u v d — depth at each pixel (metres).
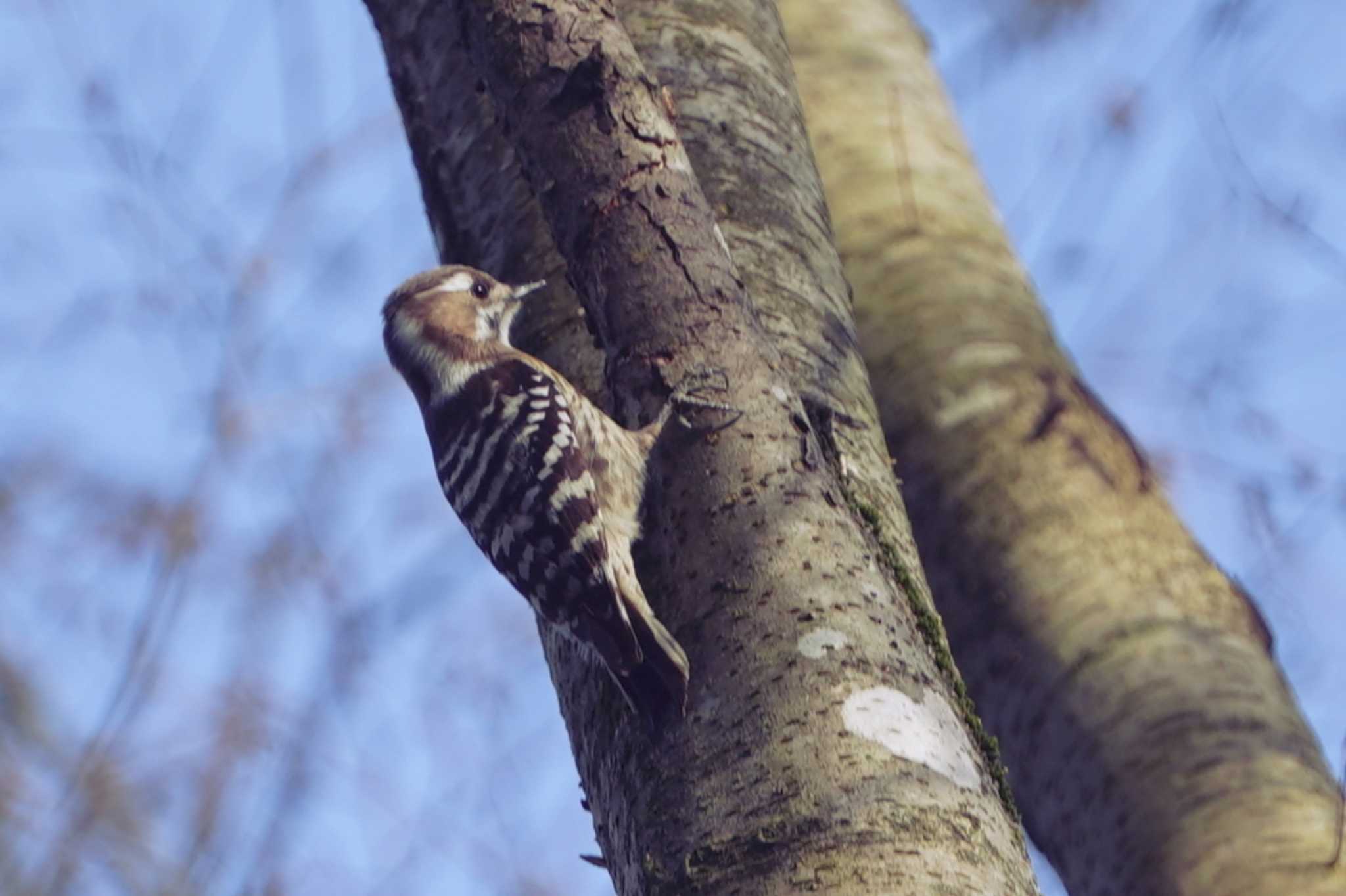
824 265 9.72
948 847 6.45
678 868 6.71
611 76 8.78
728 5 10.80
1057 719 11.16
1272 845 9.89
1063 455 12.21
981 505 12.09
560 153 8.79
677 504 7.88
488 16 9.11
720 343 8.23
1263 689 10.92
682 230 8.54
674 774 7.00
